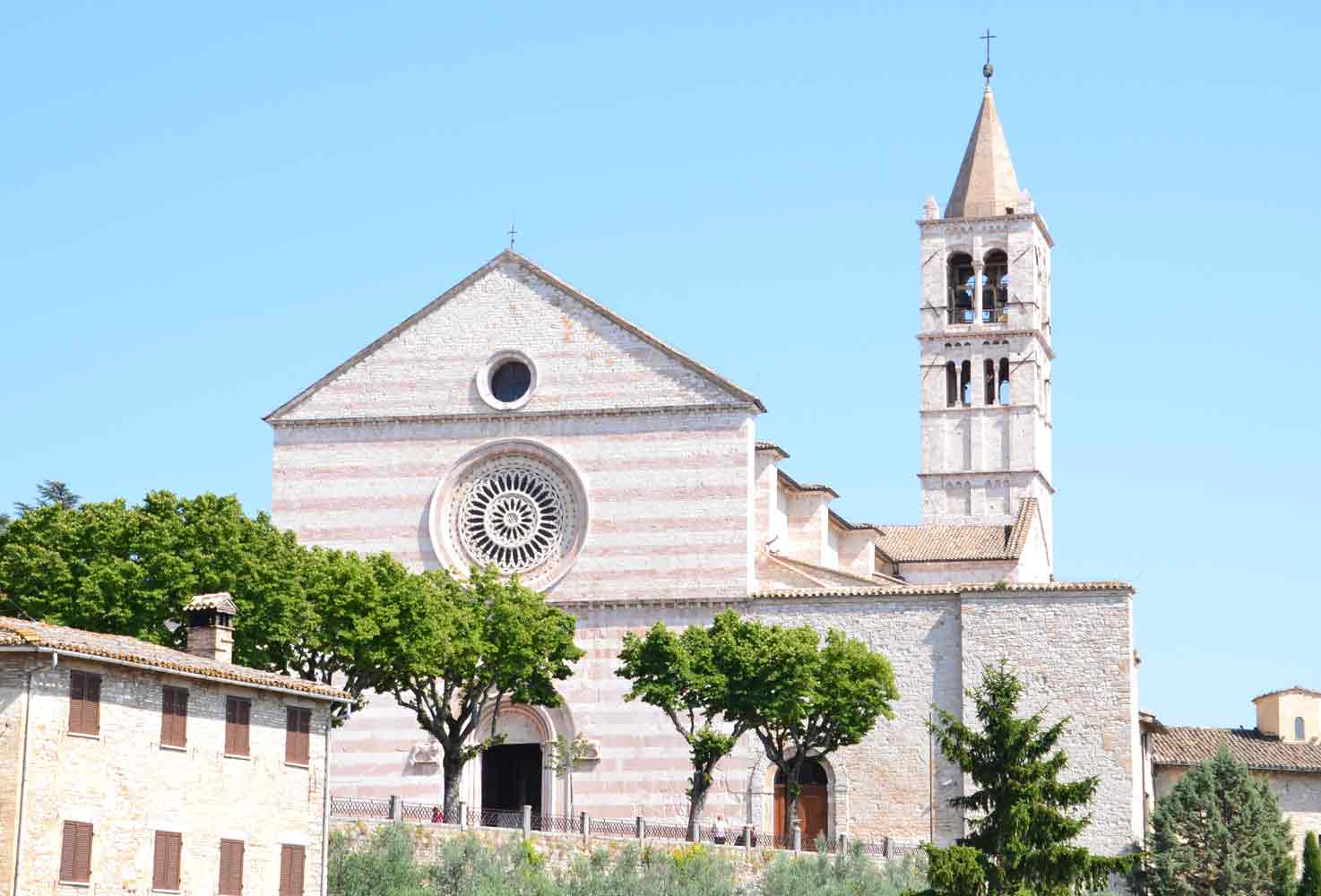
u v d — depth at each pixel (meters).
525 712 113.94
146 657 70.88
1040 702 109.25
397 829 86.12
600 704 112.88
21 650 66.56
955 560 136.50
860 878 97.12
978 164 167.88
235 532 93.50
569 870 91.56
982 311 165.62
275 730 75.88
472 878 84.75
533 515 115.31
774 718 101.25
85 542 91.88
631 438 114.75
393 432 117.12
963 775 109.25
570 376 115.81
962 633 110.38
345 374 118.00
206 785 72.69
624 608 113.31
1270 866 111.19
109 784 69.06
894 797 110.06
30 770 66.50
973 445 163.25
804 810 111.62
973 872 83.19
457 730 100.88
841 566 130.12
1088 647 109.31
